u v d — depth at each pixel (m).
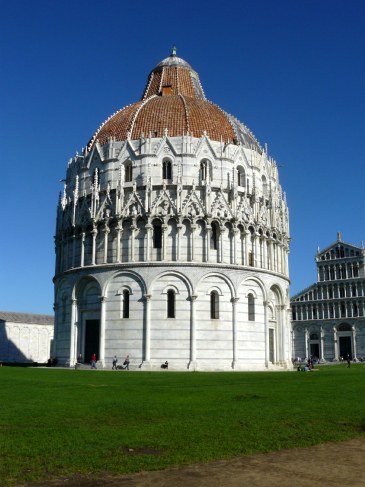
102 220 78.75
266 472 15.52
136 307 74.38
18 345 154.62
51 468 15.66
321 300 171.12
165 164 80.50
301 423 22.62
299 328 174.12
